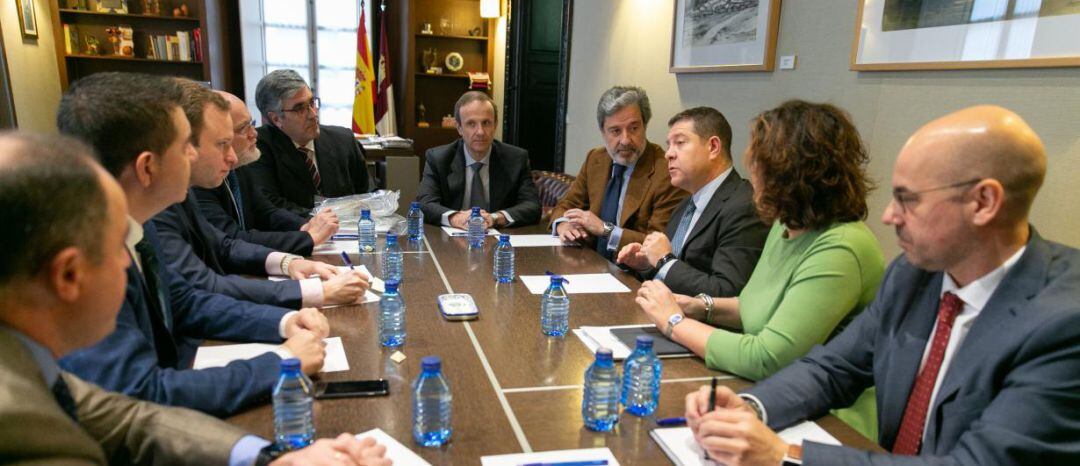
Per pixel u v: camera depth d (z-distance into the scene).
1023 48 1.75
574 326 1.62
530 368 1.36
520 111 6.40
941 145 0.95
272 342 1.46
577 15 4.88
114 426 0.97
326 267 1.97
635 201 2.68
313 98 2.92
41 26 5.44
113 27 5.98
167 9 6.11
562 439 1.07
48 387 0.66
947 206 0.95
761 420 1.13
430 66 7.18
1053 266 0.97
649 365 1.20
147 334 1.22
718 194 2.05
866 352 1.24
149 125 1.13
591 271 2.19
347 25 7.27
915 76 2.11
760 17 2.81
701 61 3.28
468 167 3.22
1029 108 1.76
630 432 1.10
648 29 3.84
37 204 0.61
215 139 1.65
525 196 3.22
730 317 1.68
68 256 0.63
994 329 0.97
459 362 1.38
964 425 0.99
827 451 0.95
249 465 0.94
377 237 2.65
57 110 1.12
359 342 1.46
